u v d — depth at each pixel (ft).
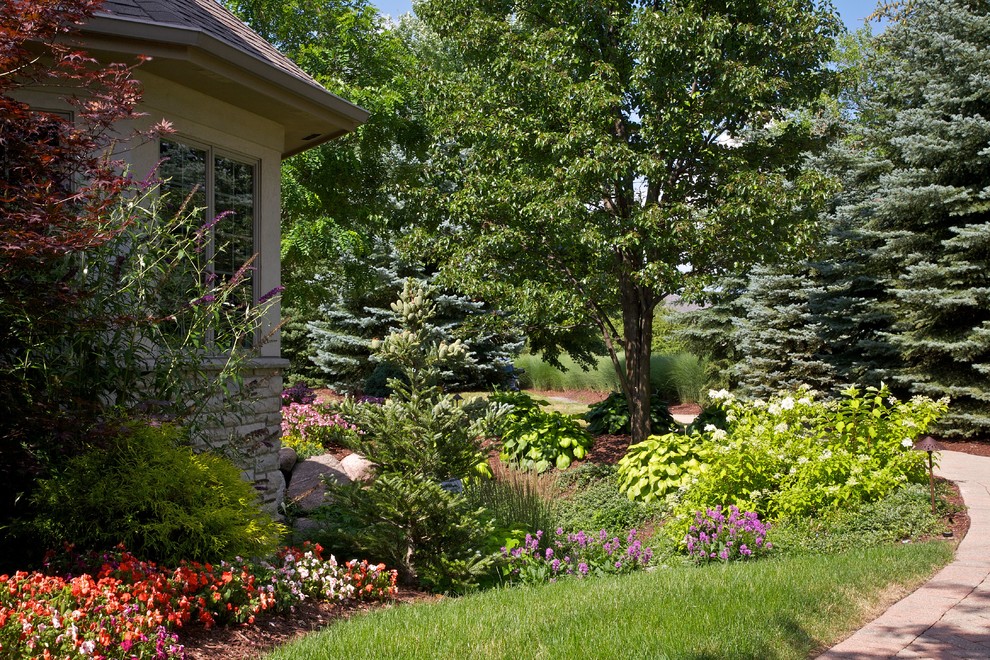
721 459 27.20
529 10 38.91
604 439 44.34
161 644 12.91
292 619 16.88
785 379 60.54
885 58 53.83
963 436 46.65
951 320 48.21
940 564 20.10
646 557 24.38
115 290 18.42
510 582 22.13
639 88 35.24
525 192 36.29
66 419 16.16
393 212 52.75
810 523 25.52
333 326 73.61
